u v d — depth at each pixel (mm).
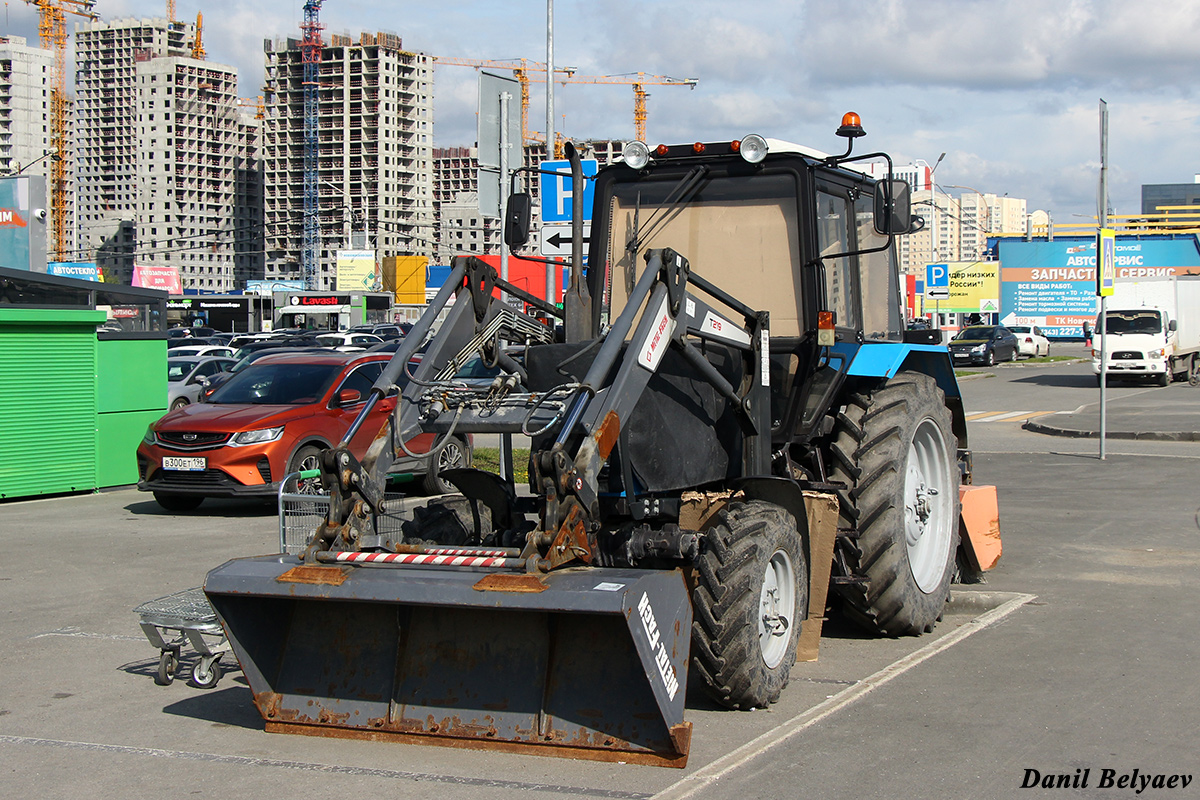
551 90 15719
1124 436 18609
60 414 14266
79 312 14352
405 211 139375
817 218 6352
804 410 6422
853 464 6398
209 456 11914
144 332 15273
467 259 5801
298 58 137250
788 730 4992
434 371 5477
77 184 139250
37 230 25391
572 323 6516
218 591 4875
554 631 4777
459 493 6293
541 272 43500
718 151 6391
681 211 6605
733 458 5984
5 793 4461
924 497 7094
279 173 140125
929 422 7109
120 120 137250
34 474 13969
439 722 4836
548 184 11852
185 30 139625
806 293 6281
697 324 5438
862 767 4523
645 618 4312
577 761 4660
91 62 137625
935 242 38312
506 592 4359
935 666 6027
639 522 5508
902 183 6105
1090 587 7930
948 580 7168
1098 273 15781
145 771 4691
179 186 135500
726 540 5125
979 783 4348
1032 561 8883
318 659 5168
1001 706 5305
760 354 5938
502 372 6125
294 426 12227
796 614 5559
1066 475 14234
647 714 4570
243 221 144375
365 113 134875
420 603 4480
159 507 13148
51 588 8523
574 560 4695
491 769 4582
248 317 83750
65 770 4727
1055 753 4668
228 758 4828
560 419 4816
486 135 11086
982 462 15844
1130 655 6176
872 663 6164
